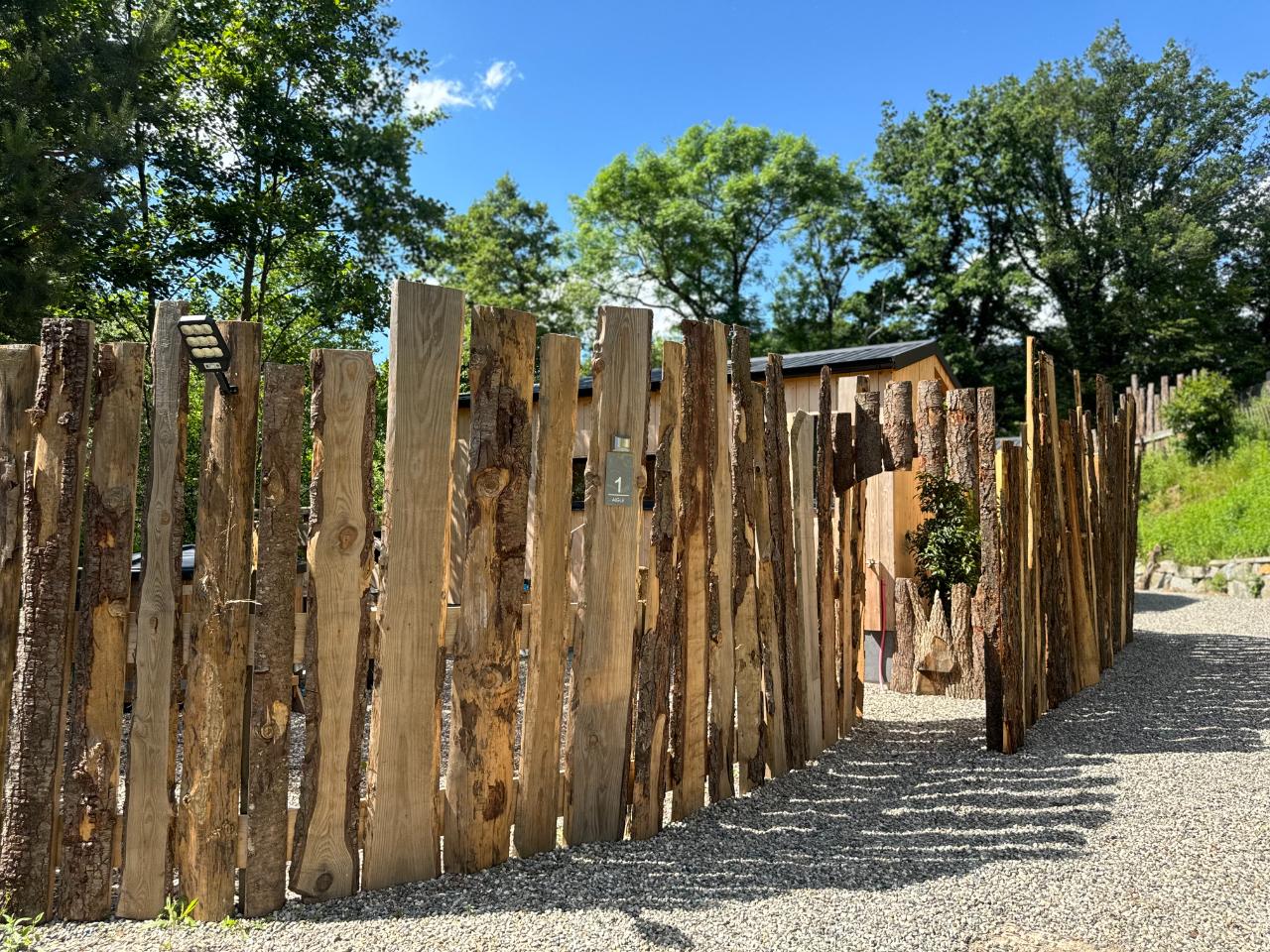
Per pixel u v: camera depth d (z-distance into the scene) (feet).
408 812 9.16
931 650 20.71
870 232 106.52
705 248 102.78
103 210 28.86
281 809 8.63
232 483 8.62
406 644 9.16
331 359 8.86
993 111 101.14
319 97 54.49
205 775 8.45
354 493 8.98
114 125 28.12
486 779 9.57
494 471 9.66
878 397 16.11
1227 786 12.20
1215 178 104.73
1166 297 93.20
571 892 8.80
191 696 8.55
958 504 22.70
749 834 10.80
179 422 8.72
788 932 7.82
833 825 11.10
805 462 15.07
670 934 7.78
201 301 52.37
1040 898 8.57
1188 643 25.02
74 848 8.38
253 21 50.75
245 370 8.68
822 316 111.14
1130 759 13.82
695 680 11.76
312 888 8.68
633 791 10.80
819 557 15.60
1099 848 9.95
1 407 8.57
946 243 101.35
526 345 9.95
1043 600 17.63
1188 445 55.57
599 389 10.59
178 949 7.66
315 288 54.85
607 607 10.61
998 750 14.71
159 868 8.48
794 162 101.60
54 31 29.45
